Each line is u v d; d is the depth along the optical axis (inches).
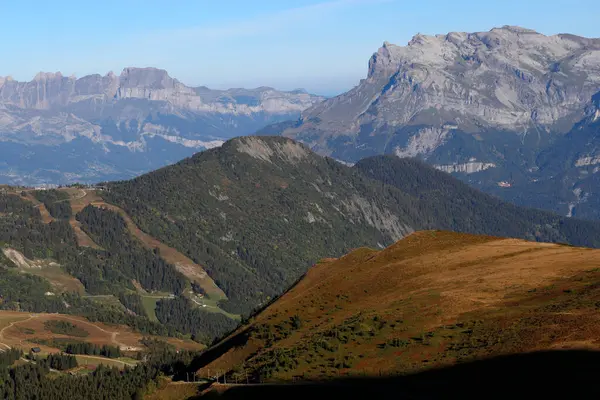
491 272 5625.0
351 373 4389.8
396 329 4845.0
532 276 5265.8
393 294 5777.6
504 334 4212.6
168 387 5595.5
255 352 5703.7
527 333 4119.1
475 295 5118.1
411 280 6028.5
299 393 4271.7
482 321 4557.1
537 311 4448.8
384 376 4232.3
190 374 5895.7
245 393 4554.6
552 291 4800.7
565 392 3422.7
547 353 3811.5
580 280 4877.0
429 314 4940.9
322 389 4244.6
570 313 4217.5
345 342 4886.8
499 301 4879.4
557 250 6013.8
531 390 3540.8
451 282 5605.3
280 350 5187.0
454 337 4448.8
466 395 3705.7
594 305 4237.2
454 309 4916.3
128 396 5807.1
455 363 4082.2
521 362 3814.0
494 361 3941.9
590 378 3457.2
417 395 3850.9
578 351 3720.5
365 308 5620.1
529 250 6176.2
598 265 5201.8
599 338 3784.5
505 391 3614.7
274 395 4355.3
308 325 5782.5
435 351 4340.6
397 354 4468.5
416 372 4141.2
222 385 4862.2
